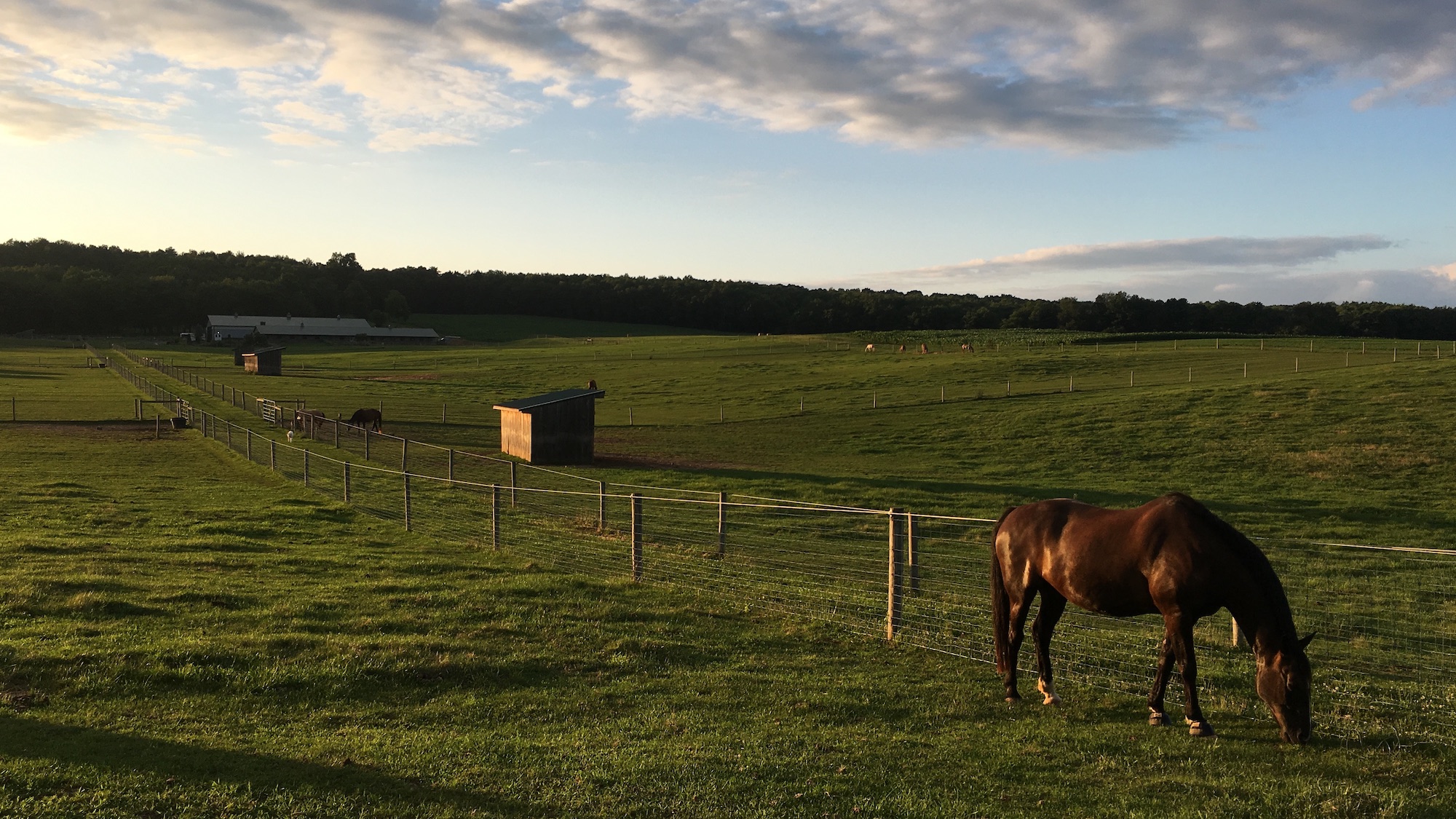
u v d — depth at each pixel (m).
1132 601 7.87
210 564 14.41
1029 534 8.63
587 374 82.25
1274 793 6.38
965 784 6.59
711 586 14.45
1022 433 40.41
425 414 55.34
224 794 5.92
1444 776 6.77
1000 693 9.03
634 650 10.29
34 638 9.46
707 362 88.31
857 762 7.00
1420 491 26.94
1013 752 7.28
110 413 49.03
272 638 9.92
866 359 84.00
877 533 20.41
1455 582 15.91
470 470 33.25
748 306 189.25
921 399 54.59
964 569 16.55
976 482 30.23
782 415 51.88
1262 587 7.35
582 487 29.22
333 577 13.96
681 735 7.58
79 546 15.29
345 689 8.56
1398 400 39.75
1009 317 160.88
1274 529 22.38
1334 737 7.61
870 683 9.29
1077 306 151.38
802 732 7.71
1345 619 13.48
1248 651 10.98
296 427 43.34
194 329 171.75
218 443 37.47
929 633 11.42
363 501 23.66
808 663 10.05
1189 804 6.21
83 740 6.86
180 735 7.10
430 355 111.19
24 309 155.62
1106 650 10.85
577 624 11.35
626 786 6.36
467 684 8.98
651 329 188.12
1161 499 7.84
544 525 20.84
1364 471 29.92
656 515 22.50
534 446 35.97
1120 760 7.10
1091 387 54.41
